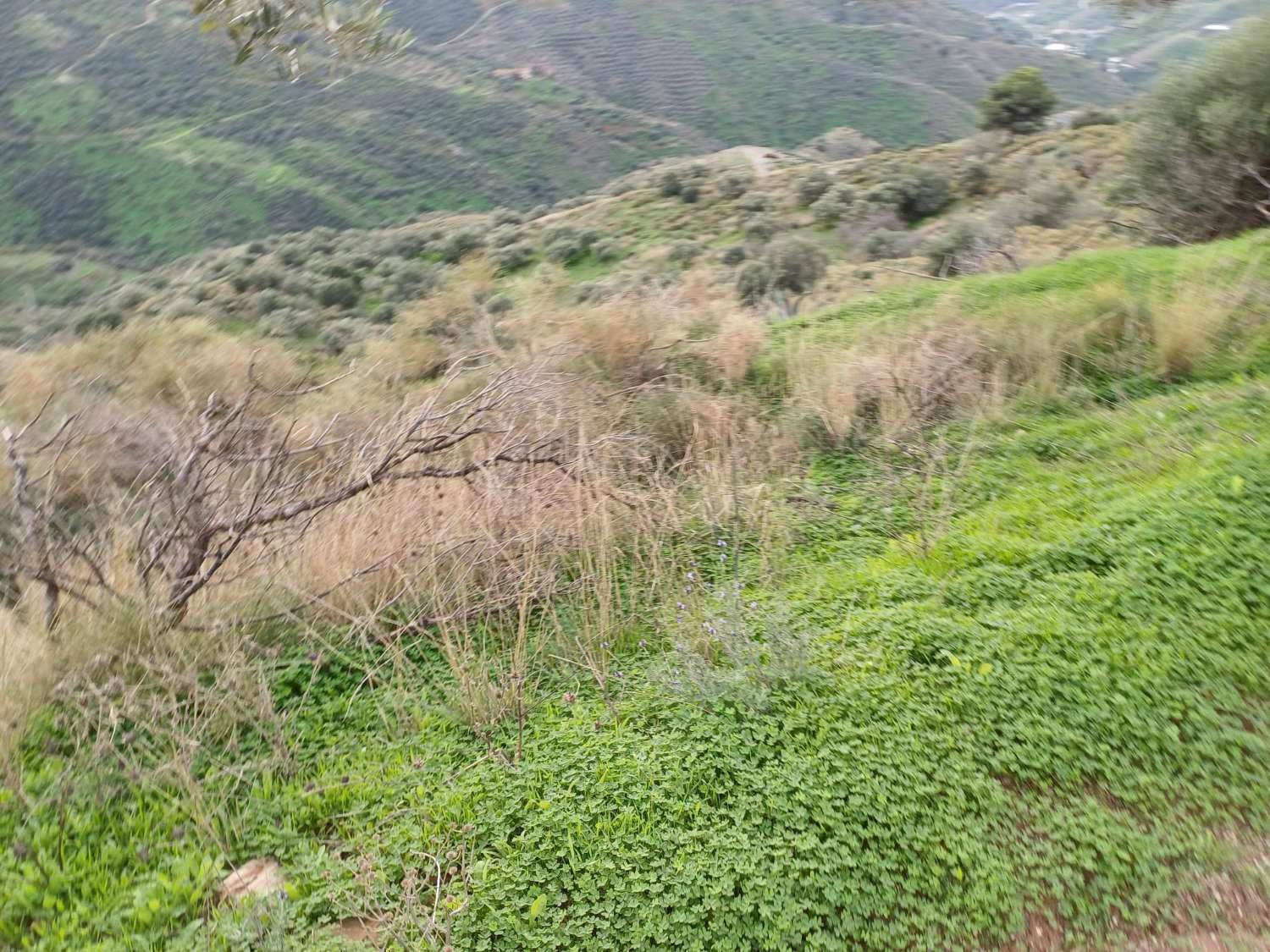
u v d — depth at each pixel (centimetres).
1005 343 739
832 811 321
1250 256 798
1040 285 846
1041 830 316
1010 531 507
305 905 298
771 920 287
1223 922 283
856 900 295
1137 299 757
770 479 618
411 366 1012
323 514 509
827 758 344
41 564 425
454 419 613
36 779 352
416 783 352
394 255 3078
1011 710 364
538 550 502
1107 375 707
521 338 883
